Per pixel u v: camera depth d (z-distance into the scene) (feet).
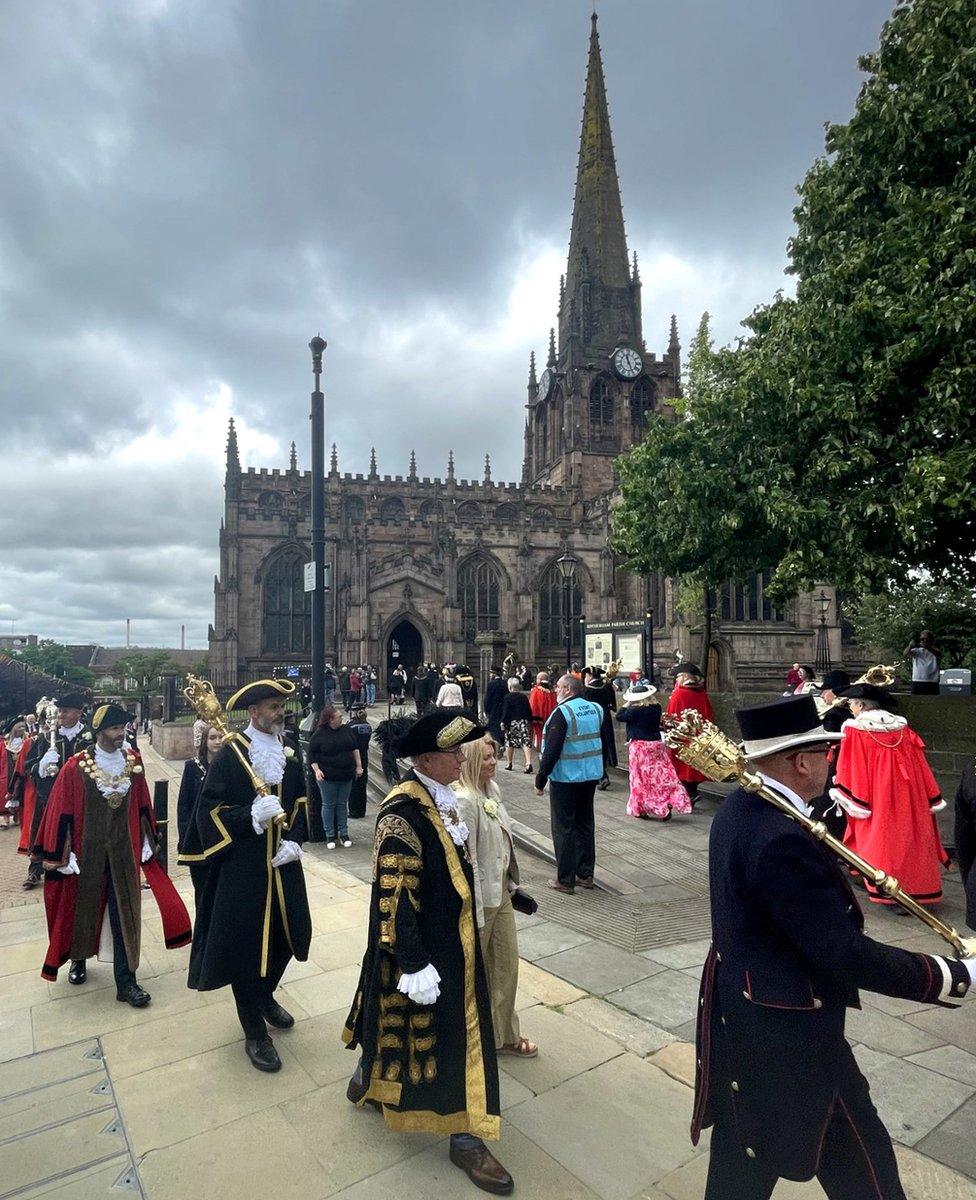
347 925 22.63
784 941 7.69
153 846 19.20
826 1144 7.66
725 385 54.49
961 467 33.60
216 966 14.16
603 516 188.65
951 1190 10.65
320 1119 12.50
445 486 218.38
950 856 28.86
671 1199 10.46
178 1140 11.95
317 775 36.94
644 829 35.01
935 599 81.82
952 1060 14.56
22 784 45.27
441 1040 10.82
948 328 34.19
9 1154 11.62
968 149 37.50
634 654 60.90
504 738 53.78
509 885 14.56
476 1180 10.68
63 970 19.88
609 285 240.94
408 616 168.86
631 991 17.97
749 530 47.11
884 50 41.01
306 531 177.27
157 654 251.39
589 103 251.39
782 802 8.06
